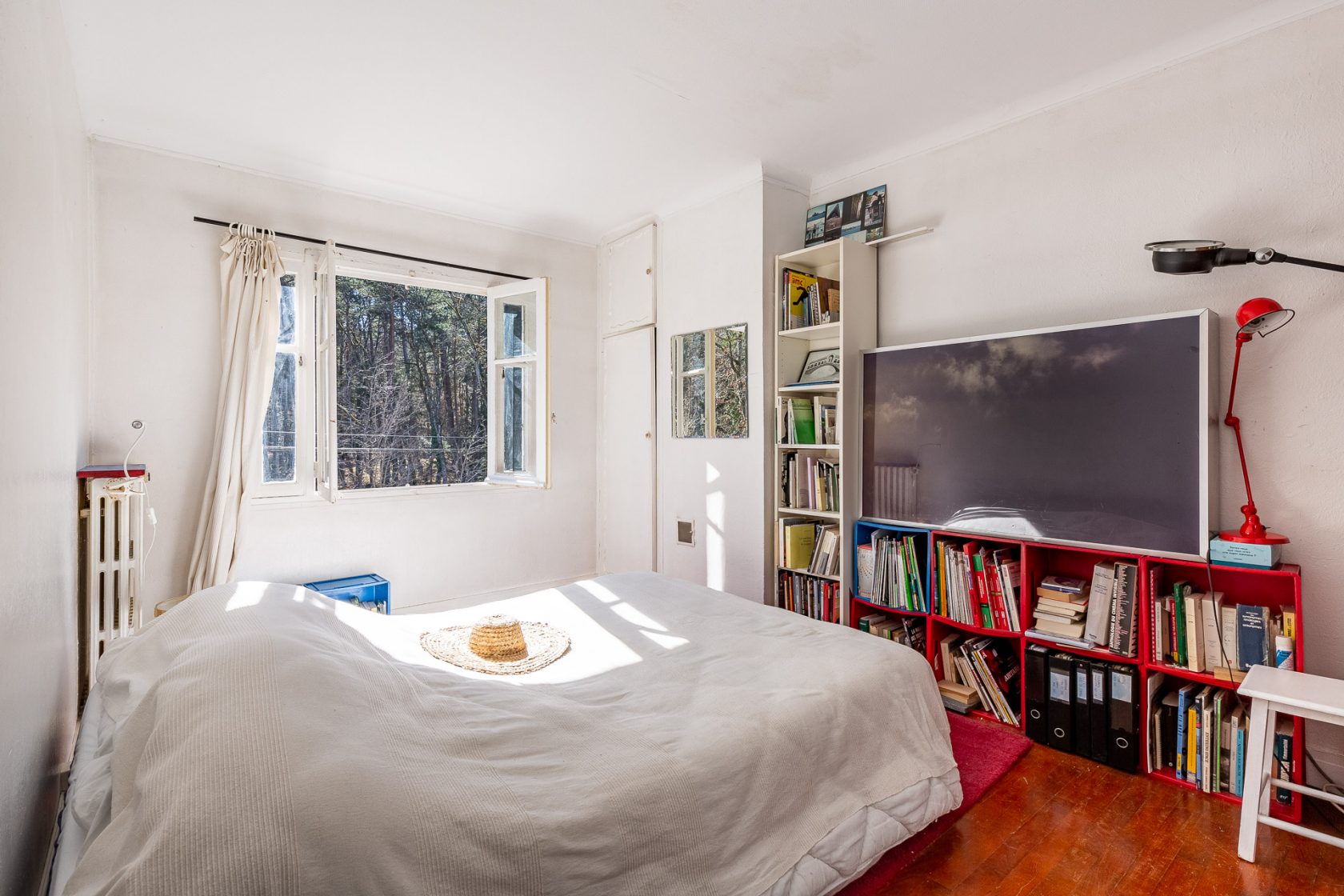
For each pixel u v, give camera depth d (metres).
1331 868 1.87
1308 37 2.24
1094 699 2.49
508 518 4.35
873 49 2.54
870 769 1.75
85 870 0.96
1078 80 2.74
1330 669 2.22
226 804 0.96
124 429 3.06
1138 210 2.62
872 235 3.47
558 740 1.46
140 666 1.51
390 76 2.69
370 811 1.04
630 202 4.16
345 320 4.13
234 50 2.50
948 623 2.92
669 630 2.29
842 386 3.30
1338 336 2.20
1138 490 2.44
